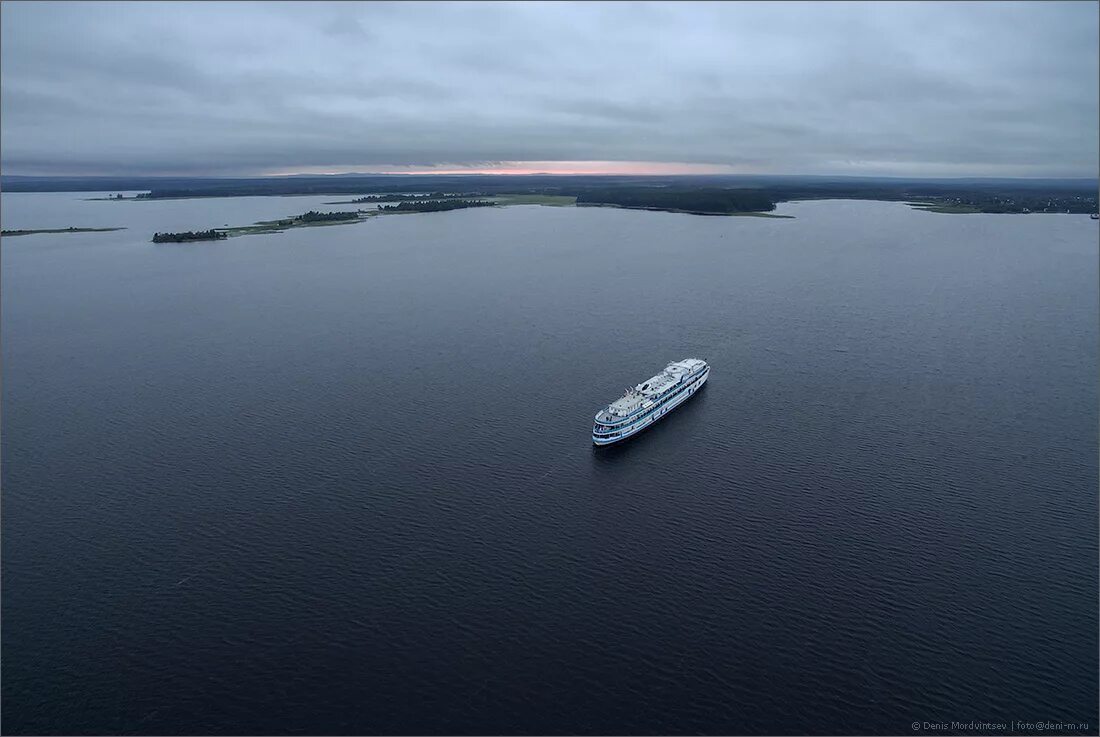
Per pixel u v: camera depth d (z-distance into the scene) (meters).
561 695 106.69
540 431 191.62
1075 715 103.06
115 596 128.25
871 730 101.00
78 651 115.94
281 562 136.88
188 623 121.62
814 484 163.25
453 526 148.00
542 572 133.50
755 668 111.38
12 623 122.00
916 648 115.06
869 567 133.88
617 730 101.06
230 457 177.00
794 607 123.81
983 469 169.25
